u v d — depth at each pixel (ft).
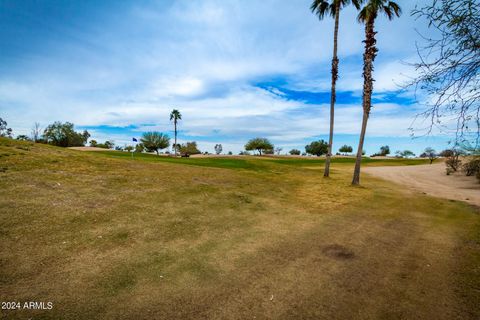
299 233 24.68
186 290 14.21
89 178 40.19
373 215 33.06
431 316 12.37
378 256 19.65
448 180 94.02
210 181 51.01
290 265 17.71
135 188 37.83
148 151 300.40
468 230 27.17
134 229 22.85
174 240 21.31
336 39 67.05
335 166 167.73
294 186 56.03
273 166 112.47
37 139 187.62
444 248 21.61
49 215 23.58
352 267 17.63
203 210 30.68
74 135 217.36
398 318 12.19
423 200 46.37
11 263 15.69
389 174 113.60
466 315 12.45
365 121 59.36
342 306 13.09
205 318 11.96
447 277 16.35
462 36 10.57
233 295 13.89
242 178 60.70
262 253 19.62
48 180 35.24
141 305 12.73
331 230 25.95
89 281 14.56
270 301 13.42
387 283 15.49
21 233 19.54
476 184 80.38
